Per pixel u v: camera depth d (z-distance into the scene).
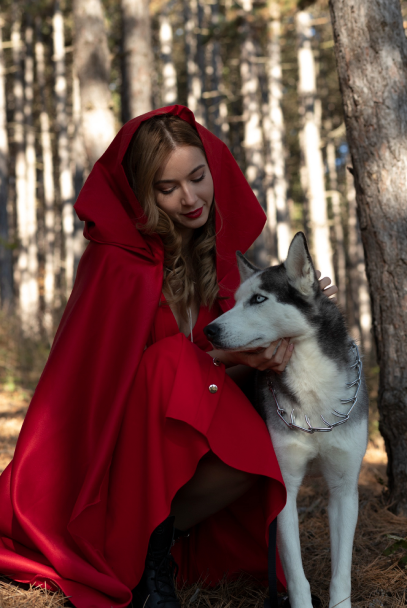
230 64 27.89
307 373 2.54
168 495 2.28
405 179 3.43
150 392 2.40
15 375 9.47
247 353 2.62
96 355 2.47
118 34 17.08
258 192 17.67
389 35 3.50
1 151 20.64
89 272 2.59
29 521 2.31
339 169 32.50
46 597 2.22
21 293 19.88
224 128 26.45
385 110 3.47
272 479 2.36
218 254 2.93
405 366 3.40
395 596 2.53
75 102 19.22
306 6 10.70
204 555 2.74
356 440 2.52
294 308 2.56
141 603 2.31
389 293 3.45
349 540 2.43
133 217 2.78
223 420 2.37
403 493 3.43
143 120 2.70
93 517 2.29
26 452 2.39
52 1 19.58
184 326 2.87
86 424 2.42
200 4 24.08
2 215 20.78
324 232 13.43
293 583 2.27
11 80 27.34
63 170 20.89
